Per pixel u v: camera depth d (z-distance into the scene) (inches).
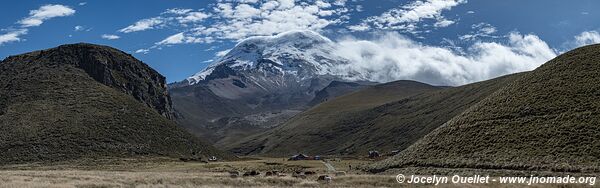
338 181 2219.5
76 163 4389.8
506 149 2576.3
